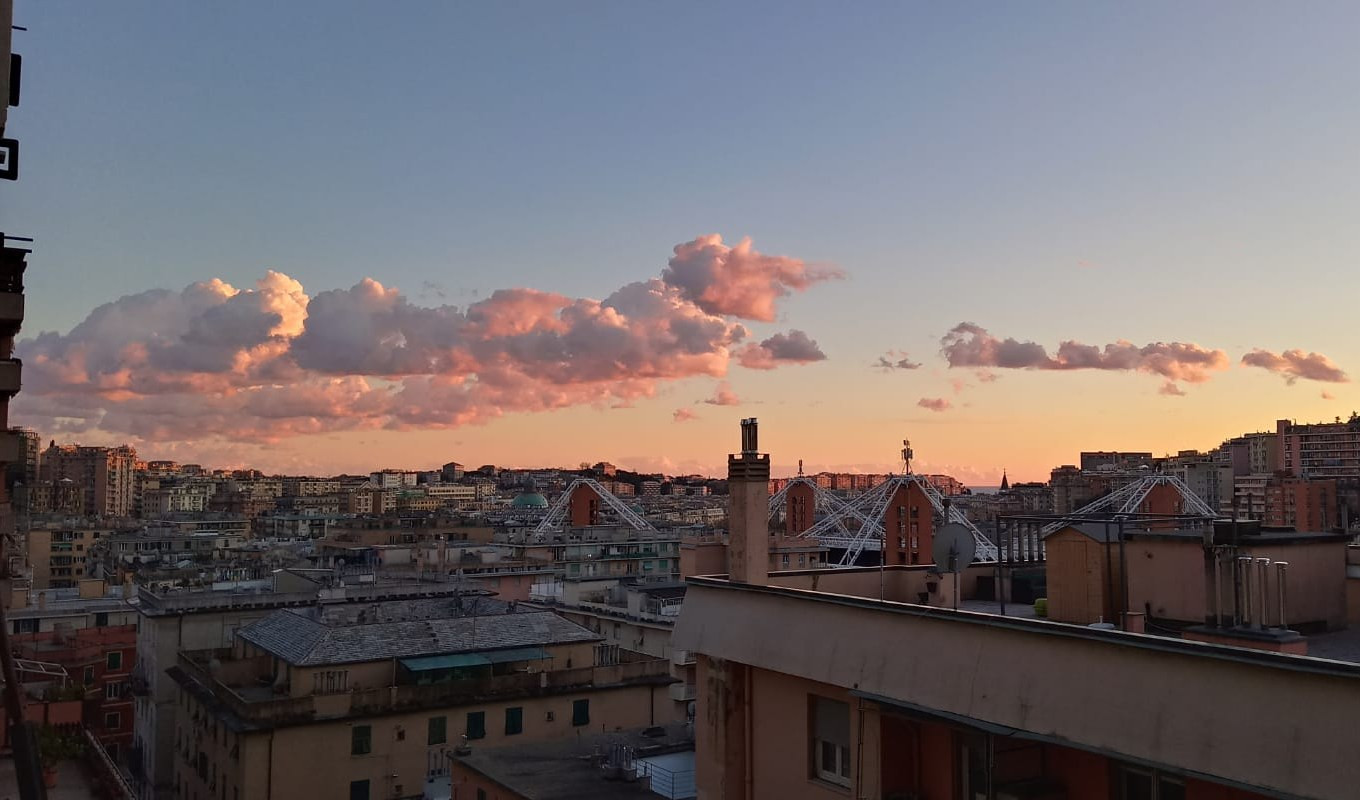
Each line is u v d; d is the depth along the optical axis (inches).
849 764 908.6
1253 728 608.7
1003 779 784.3
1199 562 941.8
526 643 2719.0
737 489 1112.2
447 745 2463.1
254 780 2218.3
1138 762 657.6
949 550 1025.5
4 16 501.7
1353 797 557.3
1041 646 738.2
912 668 826.2
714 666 1050.1
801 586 1152.2
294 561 6151.6
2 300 580.4
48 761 2464.3
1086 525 1079.0
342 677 2436.0
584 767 1758.1
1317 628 971.3
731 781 1021.8
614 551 6732.3
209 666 2662.4
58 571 7810.0
